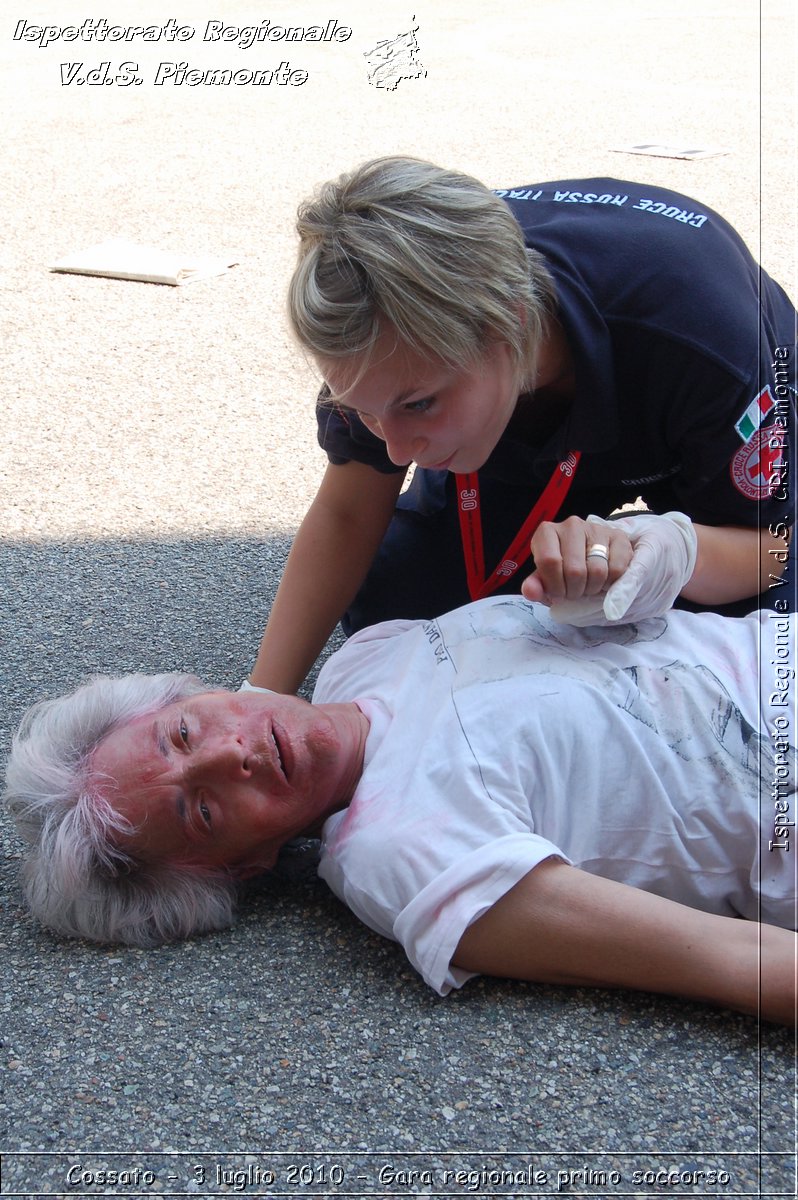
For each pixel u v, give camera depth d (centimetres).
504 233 147
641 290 167
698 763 161
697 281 169
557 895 147
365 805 162
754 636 172
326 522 204
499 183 520
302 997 156
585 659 168
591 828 161
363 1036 149
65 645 242
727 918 149
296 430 335
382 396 147
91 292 439
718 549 179
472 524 208
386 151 586
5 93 759
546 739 160
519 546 197
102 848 164
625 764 161
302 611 204
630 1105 138
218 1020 153
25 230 504
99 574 268
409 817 157
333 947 164
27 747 176
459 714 163
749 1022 148
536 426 187
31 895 171
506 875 147
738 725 162
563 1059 144
